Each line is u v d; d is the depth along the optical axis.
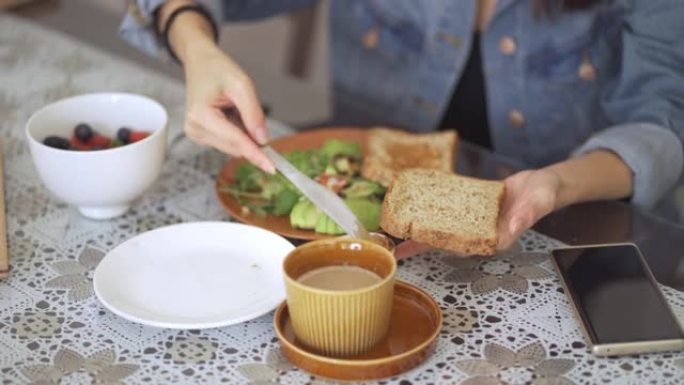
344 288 1.05
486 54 1.67
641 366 1.06
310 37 2.60
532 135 1.70
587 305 1.11
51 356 1.08
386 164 1.36
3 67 1.69
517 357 1.08
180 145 1.47
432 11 1.69
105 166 1.24
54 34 1.82
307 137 1.45
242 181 1.33
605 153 1.39
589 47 1.62
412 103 1.78
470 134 1.79
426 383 1.05
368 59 1.81
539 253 1.24
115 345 1.10
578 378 1.05
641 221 1.30
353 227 1.18
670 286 1.18
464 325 1.12
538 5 1.60
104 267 1.16
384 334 1.08
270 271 1.17
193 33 1.42
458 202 1.22
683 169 1.46
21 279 1.20
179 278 1.17
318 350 1.06
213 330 1.12
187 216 1.31
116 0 2.88
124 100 1.35
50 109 1.32
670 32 1.46
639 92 1.50
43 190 1.36
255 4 1.80
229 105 1.32
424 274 1.20
